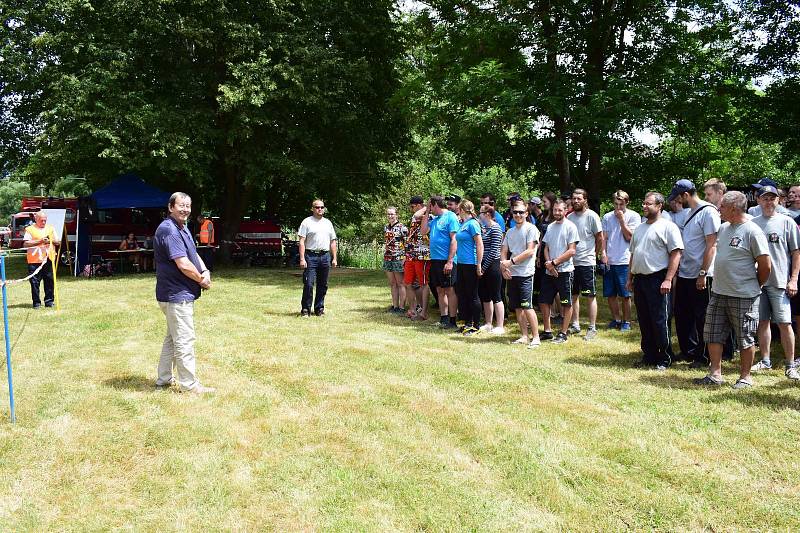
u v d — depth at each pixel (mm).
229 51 16969
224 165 19703
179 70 17328
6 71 16000
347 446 3986
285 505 3219
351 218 25688
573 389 5227
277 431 4254
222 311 9836
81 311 9766
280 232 20594
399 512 3137
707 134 15953
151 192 17281
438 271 8203
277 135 18469
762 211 5637
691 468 3594
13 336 7676
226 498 3299
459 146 15250
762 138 16719
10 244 24344
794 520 3006
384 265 9805
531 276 7012
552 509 3160
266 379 5598
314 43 17266
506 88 14023
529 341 7199
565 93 13789
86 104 15094
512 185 34250
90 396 5051
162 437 4125
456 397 5016
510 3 14977
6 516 3111
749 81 16344
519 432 4172
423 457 3801
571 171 16906
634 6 14766
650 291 5883
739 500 3207
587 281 7523
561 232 7039
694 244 6125
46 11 15328
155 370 5941
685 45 15367
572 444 3977
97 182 19641
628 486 3389
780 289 5445
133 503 3266
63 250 18125
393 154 21766
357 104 18969
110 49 15742
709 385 5293
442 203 8195
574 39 15406
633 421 4375
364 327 8297
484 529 2959
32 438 4117
